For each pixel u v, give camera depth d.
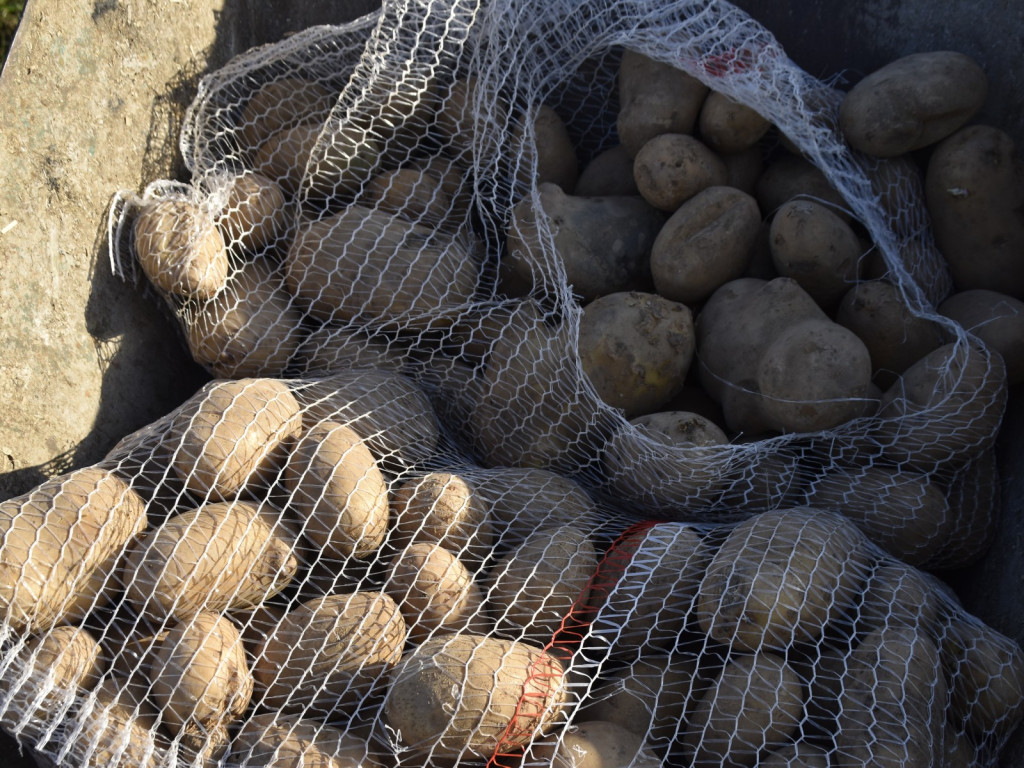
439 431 0.78
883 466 0.74
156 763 0.59
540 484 0.72
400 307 0.78
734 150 0.84
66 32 0.76
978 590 0.73
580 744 0.60
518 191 0.87
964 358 0.71
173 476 0.68
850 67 0.89
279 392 0.70
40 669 0.60
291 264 0.80
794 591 0.63
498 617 0.66
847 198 0.78
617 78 0.93
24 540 0.61
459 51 0.88
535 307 0.79
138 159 0.81
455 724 0.59
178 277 0.75
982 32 0.81
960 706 0.64
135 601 0.63
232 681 0.61
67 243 0.75
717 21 0.84
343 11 0.96
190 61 0.86
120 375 0.78
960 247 0.80
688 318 0.77
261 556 0.64
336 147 0.83
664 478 0.72
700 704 0.63
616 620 0.66
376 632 0.62
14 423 0.71
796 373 0.70
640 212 0.84
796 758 0.60
